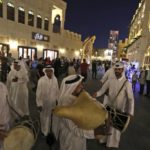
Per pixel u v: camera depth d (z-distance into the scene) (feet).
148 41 74.64
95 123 6.35
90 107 6.51
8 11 57.36
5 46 56.80
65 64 54.29
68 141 8.03
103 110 6.71
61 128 8.40
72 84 7.90
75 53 109.81
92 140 15.24
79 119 6.35
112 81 13.02
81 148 8.14
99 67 102.83
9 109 8.84
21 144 7.29
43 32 75.41
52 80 14.94
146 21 76.13
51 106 14.58
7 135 7.39
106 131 7.38
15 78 18.71
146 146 15.19
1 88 8.32
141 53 76.69
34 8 68.69
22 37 63.87
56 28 87.56
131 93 12.49
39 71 30.94
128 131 18.01
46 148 13.47
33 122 8.54
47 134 14.10
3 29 55.57
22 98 19.04
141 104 29.12
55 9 86.89
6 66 34.76
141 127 19.22
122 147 14.73
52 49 83.05
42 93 14.73
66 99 7.94
